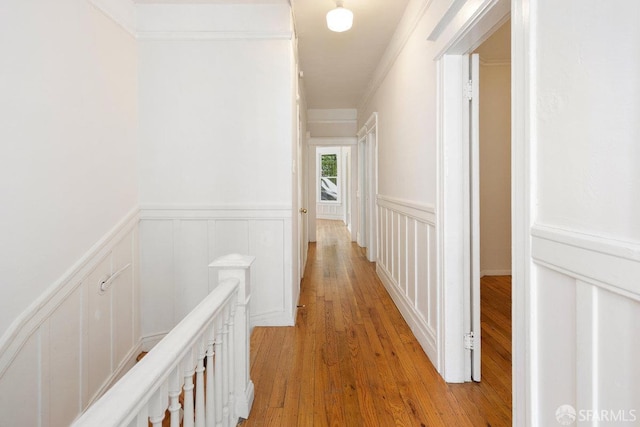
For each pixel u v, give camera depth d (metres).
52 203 1.71
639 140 0.74
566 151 0.96
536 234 1.07
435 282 2.15
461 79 1.93
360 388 1.93
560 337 0.99
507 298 3.50
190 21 2.69
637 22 0.74
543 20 1.05
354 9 2.83
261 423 1.64
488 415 1.68
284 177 2.79
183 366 1.08
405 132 2.89
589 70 0.87
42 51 1.65
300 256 4.07
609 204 0.82
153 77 2.69
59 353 1.76
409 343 2.50
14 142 1.49
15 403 1.49
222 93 2.74
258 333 2.69
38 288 1.62
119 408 0.69
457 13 1.69
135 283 2.60
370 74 4.46
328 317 3.04
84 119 1.98
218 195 2.76
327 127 6.70
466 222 1.95
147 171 2.70
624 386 0.78
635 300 0.75
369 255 5.51
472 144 1.95
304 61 3.99
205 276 2.76
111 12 2.28
